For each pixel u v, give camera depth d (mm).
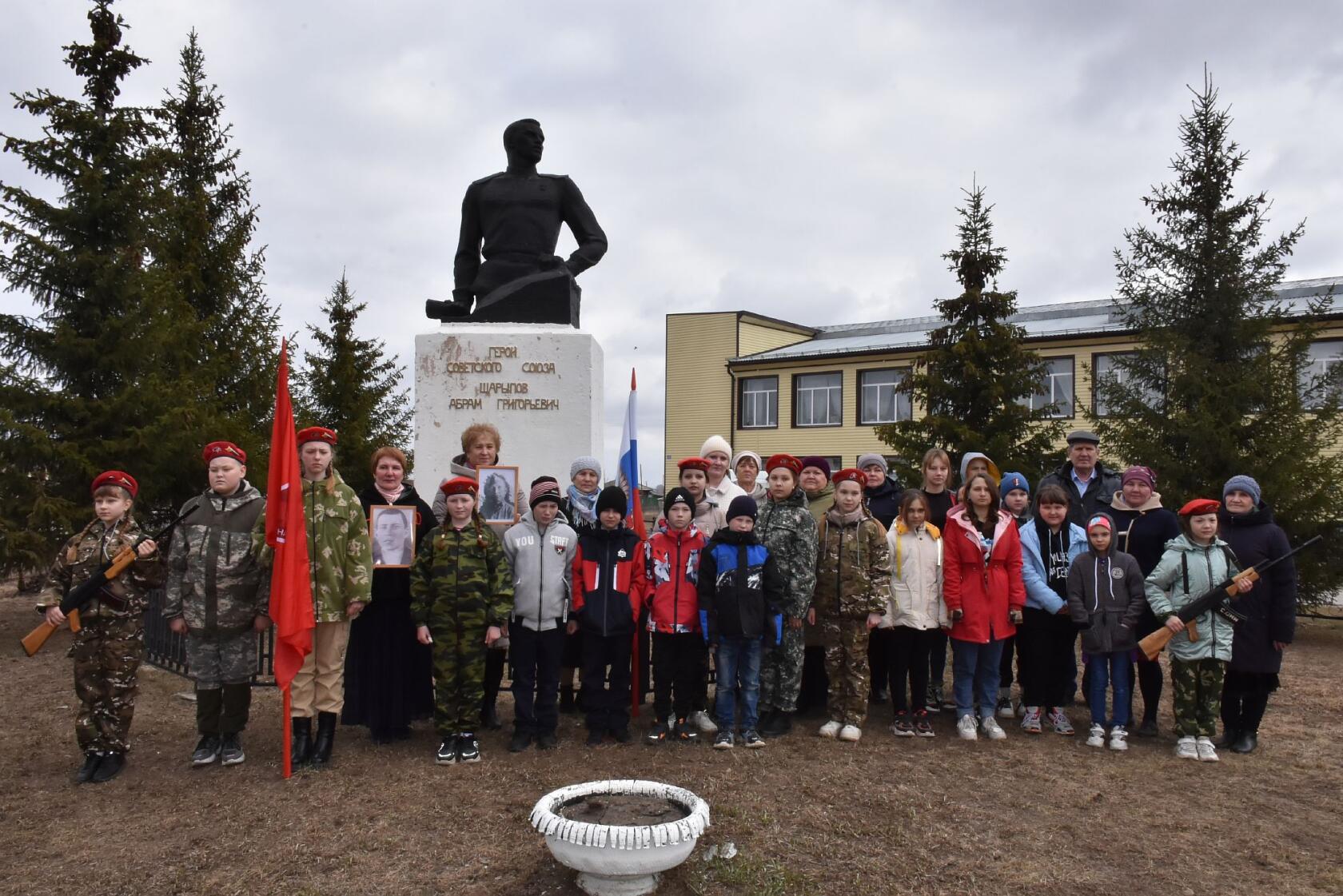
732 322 31141
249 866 3756
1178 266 12688
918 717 5973
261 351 16500
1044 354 23641
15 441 9711
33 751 5473
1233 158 12547
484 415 7168
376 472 5734
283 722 5645
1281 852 4035
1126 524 6301
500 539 5664
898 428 15031
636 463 6387
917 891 3576
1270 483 11102
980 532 6133
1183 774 5211
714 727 5902
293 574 4793
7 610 12297
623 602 5520
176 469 10805
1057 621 6113
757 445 30031
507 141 7844
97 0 12305
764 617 5500
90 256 10305
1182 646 5613
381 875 3656
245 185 18812
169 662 7781
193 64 18734
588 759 5227
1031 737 6016
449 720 5203
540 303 7398
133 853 3893
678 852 3391
